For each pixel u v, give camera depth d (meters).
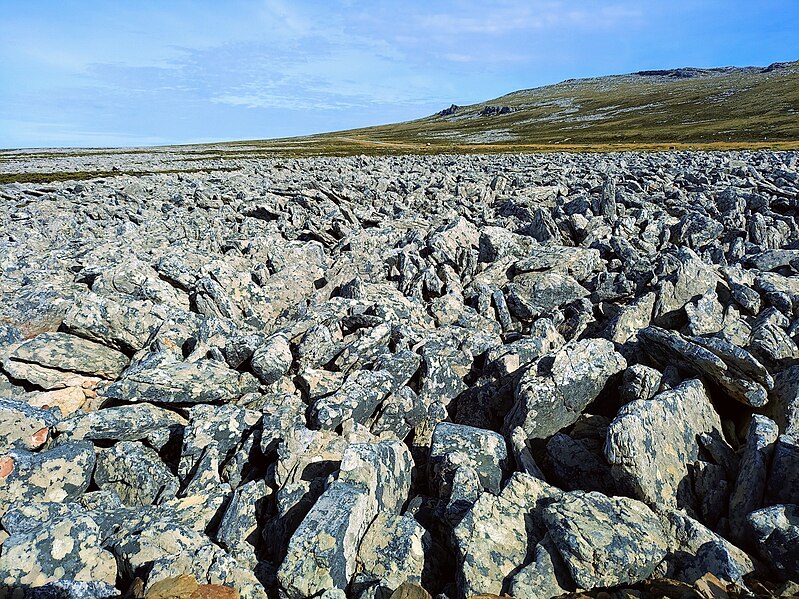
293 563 5.90
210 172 61.59
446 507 7.02
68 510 7.29
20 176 58.72
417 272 17.20
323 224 26.64
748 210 25.36
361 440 8.90
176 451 9.62
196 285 14.79
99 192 38.69
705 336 11.09
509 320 14.63
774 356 9.73
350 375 10.43
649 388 8.91
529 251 19.28
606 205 24.77
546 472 8.45
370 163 67.06
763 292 12.62
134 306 12.34
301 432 8.40
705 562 5.86
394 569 6.26
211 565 6.26
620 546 5.80
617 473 7.15
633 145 111.00
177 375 10.05
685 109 186.50
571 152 92.62
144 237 22.89
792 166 44.62
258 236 23.30
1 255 19.47
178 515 7.66
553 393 9.12
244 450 8.84
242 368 11.49
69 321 11.62
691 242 20.02
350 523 6.17
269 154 122.94
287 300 16.66
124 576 6.59
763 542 5.92
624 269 16.38
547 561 5.90
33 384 10.74
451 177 43.72
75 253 19.89
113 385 9.69
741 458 7.34
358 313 13.84
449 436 8.55
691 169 41.81
